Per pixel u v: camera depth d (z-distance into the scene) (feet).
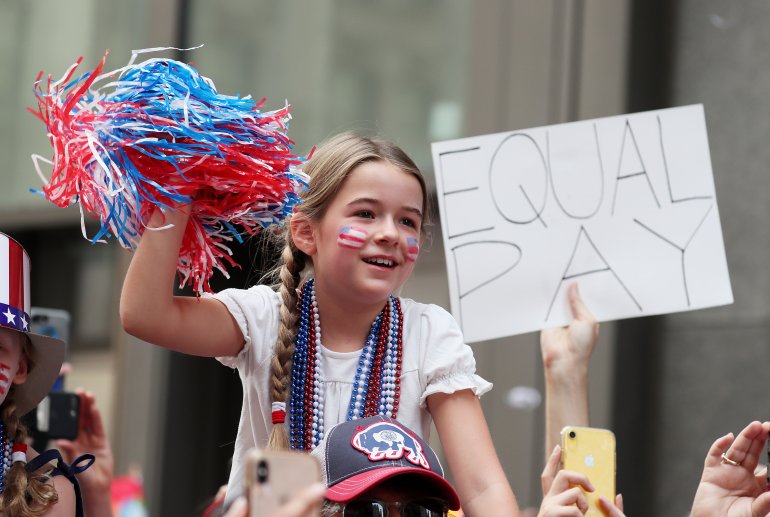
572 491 25.80
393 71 63.10
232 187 24.73
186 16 70.18
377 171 27.20
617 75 53.62
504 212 34.45
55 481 28.91
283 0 67.46
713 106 53.21
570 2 55.57
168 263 24.88
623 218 34.65
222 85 68.80
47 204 75.87
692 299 34.37
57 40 76.18
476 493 26.21
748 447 28.35
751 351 51.08
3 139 77.41
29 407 30.66
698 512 28.40
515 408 54.39
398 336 28.04
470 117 58.95
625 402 52.21
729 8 53.11
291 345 27.40
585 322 33.32
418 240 27.68
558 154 34.83
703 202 34.86
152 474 66.90
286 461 16.92
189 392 67.97
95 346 75.82
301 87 66.44
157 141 23.98
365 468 23.17
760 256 51.47
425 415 27.76
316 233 27.76
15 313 28.81
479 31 59.16
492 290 34.01
